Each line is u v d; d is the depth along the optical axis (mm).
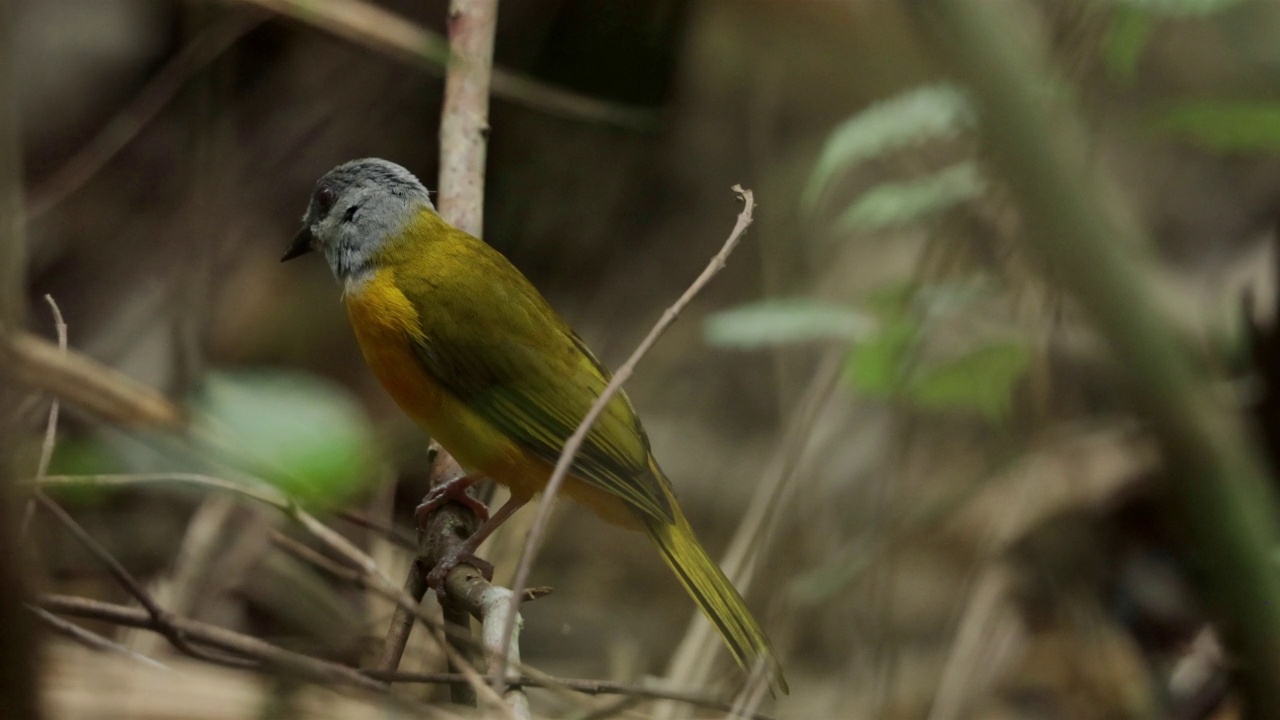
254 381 5730
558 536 14242
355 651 8070
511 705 5980
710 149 16750
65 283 14672
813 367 14469
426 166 16594
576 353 9227
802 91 15695
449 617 8227
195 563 9938
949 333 10742
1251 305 11234
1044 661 11258
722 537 14391
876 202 8078
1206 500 5160
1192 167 15828
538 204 16703
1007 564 11617
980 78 4336
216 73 14680
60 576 9977
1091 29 6453
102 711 4855
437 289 9055
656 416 15516
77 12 16219
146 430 5047
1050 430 10203
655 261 16609
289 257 10094
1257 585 5273
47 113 15633
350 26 8062
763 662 7750
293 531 10148
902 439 10492
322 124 16188
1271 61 11570
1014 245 7598
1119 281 4543
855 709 10328
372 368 9406
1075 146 5512
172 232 14625
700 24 15977
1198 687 11133
